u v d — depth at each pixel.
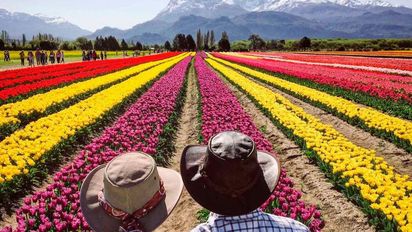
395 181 8.93
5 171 8.61
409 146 12.19
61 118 14.99
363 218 7.45
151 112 16.88
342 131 15.27
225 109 16.77
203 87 25.05
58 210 6.47
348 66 42.38
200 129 14.70
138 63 54.06
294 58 65.62
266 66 43.72
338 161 9.28
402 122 13.77
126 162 2.67
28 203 6.90
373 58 58.19
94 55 63.62
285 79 33.06
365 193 7.43
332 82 25.44
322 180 9.48
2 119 14.14
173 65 52.34
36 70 36.22
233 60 60.41
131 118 14.46
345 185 8.31
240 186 2.49
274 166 2.76
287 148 12.32
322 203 8.44
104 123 15.88
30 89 22.39
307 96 21.34
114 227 2.71
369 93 21.41
